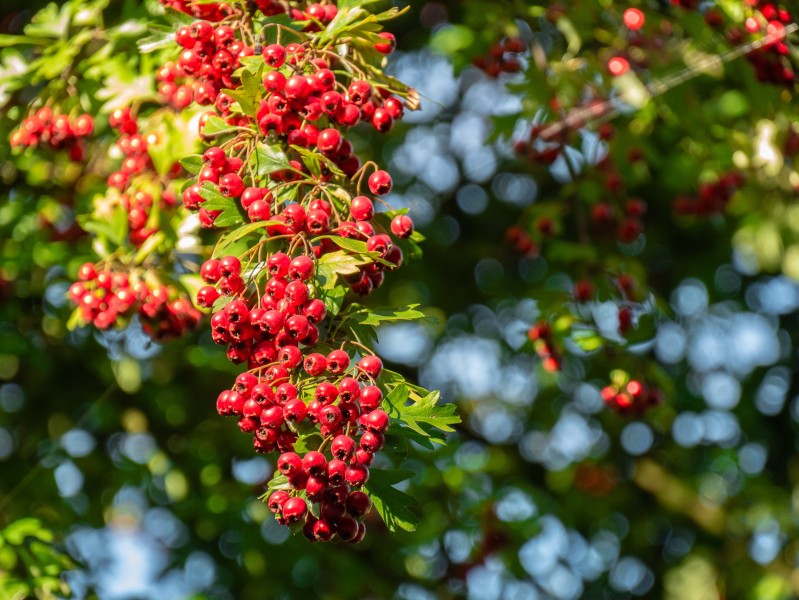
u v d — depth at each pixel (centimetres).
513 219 868
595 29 584
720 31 545
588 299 562
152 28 406
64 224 648
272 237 327
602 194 643
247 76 342
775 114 580
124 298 457
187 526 722
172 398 722
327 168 344
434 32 762
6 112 589
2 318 679
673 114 587
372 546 734
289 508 303
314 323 315
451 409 318
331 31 364
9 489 679
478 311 869
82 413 712
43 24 504
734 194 695
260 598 687
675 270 902
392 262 352
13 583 546
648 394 550
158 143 438
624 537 893
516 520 769
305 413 302
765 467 927
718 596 875
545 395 885
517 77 611
